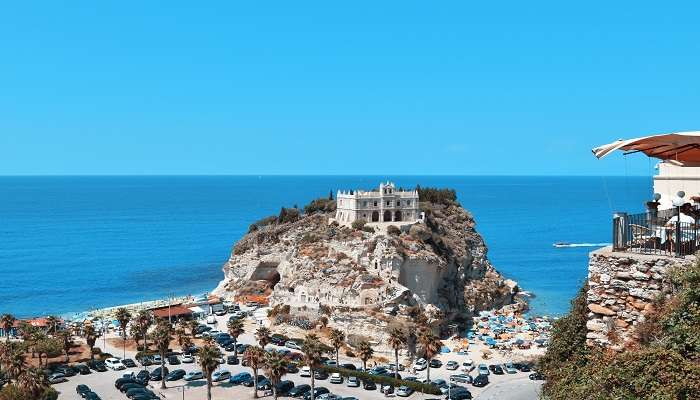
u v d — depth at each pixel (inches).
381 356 5753.0
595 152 1058.7
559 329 1348.4
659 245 986.1
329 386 4712.1
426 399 4375.0
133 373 4936.0
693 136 971.9
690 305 854.5
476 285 7790.4
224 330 6555.1
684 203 1013.8
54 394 3905.0
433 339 4719.5
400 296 6235.2
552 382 1252.5
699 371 786.8
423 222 7480.3
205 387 4638.3
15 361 4121.6
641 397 808.9
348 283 6446.9
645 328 906.7
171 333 5565.9
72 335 5890.8
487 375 4904.0
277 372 4072.3
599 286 964.6
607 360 889.5
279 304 7027.6
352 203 7293.3
